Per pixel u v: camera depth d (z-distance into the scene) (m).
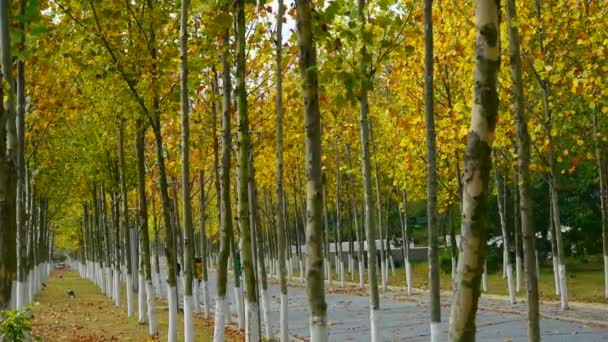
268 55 14.66
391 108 16.94
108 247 30.77
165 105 13.98
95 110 17.69
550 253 36.34
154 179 25.16
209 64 13.15
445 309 21.14
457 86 16.88
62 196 34.75
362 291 30.95
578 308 19.73
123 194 22.05
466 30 14.39
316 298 5.88
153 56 13.83
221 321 11.88
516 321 17.45
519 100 9.15
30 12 6.52
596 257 37.50
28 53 8.41
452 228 26.47
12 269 6.27
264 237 51.69
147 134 22.61
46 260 48.34
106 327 18.45
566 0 16.39
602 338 13.93
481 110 4.23
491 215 35.12
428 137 9.87
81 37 13.20
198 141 17.77
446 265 37.12
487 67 4.25
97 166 24.56
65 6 13.27
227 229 12.00
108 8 13.34
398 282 35.25
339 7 6.30
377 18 6.77
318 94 6.24
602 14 15.02
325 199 32.41
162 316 21.69
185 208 12.80
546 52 15.88
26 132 17.27
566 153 17.39
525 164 9.07
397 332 16.81
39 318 20.80
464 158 4.28
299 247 40.88
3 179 6.22
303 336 17.02
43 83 15.36
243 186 11.14
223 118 12.01
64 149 23.80
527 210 8.99
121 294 32.12
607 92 13.89
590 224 32.69
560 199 33.22
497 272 35.72
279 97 12.39
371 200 12.38
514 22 9.15
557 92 15.79
